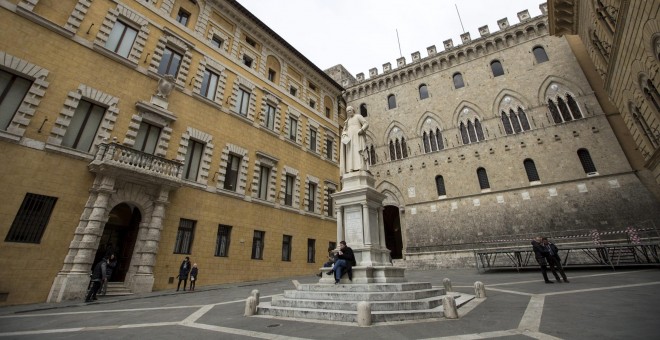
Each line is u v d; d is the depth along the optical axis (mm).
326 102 36312
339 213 11297
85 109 15625
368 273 9523
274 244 23578
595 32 19016
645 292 8875
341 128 37438
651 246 16984
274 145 26266
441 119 33688
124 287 14648
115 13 17625
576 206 24797
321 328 6387
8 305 11453
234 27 25906
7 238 12047
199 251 18406
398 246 38250
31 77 13945
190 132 19875
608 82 19500
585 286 11070
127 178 15234
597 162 25047
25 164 12984
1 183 12242
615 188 23859
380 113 38312
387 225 39656
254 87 25719
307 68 32906
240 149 22938
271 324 7008
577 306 7504
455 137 32188
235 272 20047
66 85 14906
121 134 16328
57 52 14945
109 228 16656
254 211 22797
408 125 35688
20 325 7664
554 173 26391
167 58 20219
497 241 26750
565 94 27969
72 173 14188
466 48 34000
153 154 17703
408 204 32656
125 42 18078
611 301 7859
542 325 5832
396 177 34344
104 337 6156
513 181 27906
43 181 13297
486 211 28266
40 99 13945
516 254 20125
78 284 12750
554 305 7848
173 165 17297
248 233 21812
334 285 9156
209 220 19500
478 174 30141
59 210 13500
